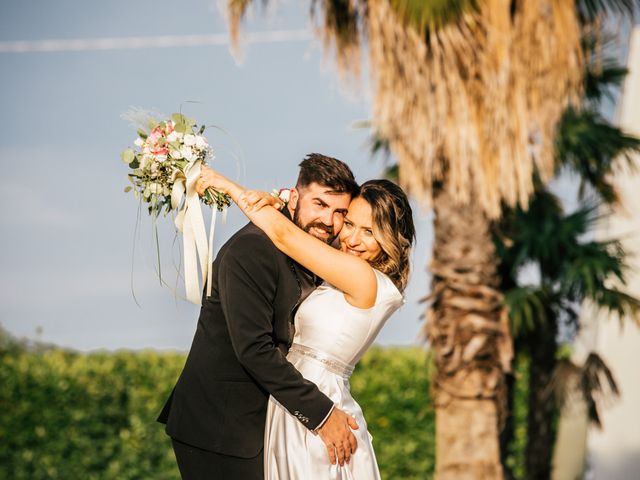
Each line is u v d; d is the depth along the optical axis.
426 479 12.20
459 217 8.41
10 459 12.27
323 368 3.82
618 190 10.21
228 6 8.00
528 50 7.89
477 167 7.83
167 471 12.27
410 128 7.82
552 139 8.18
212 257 3.75
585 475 11.80
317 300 3.83
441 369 8.48
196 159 3.77
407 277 3.97
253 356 3.59
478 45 7.66
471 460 8.38
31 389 12.34
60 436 12.30
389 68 7.74
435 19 7.54
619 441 11.00
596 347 11.06
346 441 3.70
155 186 3.79
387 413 12.30
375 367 12.51
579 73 8.19
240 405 3.76
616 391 10.01
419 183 8.01
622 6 8.58
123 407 12.35
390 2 7.64
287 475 3.75
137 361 12.62
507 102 7.80
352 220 3.87
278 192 3.90
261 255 3.67
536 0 7.84
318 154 3.83
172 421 3.83
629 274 10.53
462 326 8.41
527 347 10.29
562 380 9.98
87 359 12.83
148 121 3.86
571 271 9.39
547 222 9.76
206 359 3.78
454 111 7.72
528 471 10.52
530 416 10.47
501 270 9.91
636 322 9.61
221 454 3.73
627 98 11.32
